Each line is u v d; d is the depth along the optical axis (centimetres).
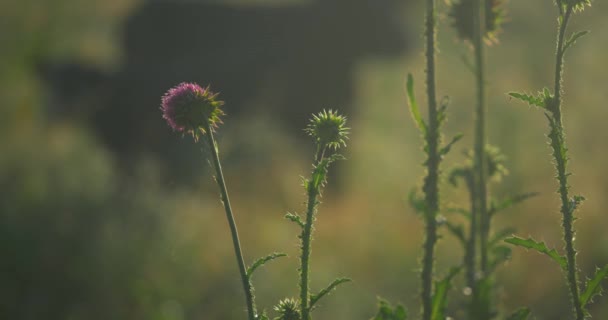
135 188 1087
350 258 1026
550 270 855
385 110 2006
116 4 2245
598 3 2055
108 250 891
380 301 231
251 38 1714
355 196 1394
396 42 1777
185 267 915
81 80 1695
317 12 1731
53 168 1067
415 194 228
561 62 228
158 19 1723
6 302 825
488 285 186
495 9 268
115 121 1644
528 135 1195
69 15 2288
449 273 217
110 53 1838
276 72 1703
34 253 858
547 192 1051
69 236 891
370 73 2277
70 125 1644
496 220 995
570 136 1222
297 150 1595
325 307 837
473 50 260
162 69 1689
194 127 250
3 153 1141
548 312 796
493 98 1451
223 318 854
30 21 2273
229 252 1030
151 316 848
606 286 743
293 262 1028
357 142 1702
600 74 1683
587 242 933
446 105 230
